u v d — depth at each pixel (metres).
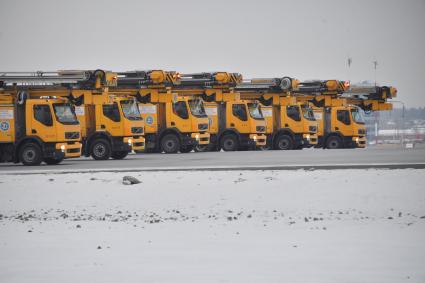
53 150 56.62
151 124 73.94
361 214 33.97
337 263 23.17
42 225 32.56
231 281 20.88
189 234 29.38
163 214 35.56
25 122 56.81
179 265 23.34
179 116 74.12
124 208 37.72
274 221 32.44
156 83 72.62
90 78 62.06
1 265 23.88
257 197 38.66
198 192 40.22
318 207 36.06
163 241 27.84
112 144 63.66
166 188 41.31
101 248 26.61
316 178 41.97
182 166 51.91
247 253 25.12
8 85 61.03
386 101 99.44
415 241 26.86
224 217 34.03
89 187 42.19
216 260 24.03
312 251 25.25
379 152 72.00
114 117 64.00
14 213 37.12
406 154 66.62
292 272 21.95
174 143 74.00
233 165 51.91
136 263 23.80
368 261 23.41
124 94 72.50
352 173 43.19
